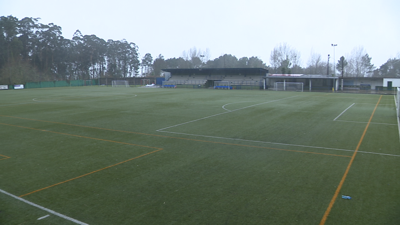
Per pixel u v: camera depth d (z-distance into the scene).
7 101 33.00
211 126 16.52
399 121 18.03
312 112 22.25
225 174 8.64
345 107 25.73
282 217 5.98
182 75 77.94
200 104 28.33
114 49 122.50
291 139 13.21
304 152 11.04
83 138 13.75
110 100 33.16
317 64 108.06
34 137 14.11
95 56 114.31
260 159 10.16
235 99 34.28
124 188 7.63
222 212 6.21
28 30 102.12
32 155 10.94
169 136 13.99
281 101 31.59
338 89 60.12
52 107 26.47
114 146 12.16
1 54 90.00
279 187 7.58
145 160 10.13
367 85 60.06
